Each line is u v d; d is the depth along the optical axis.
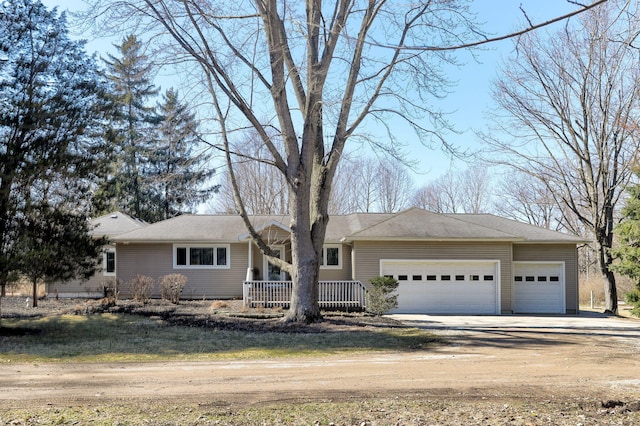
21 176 15.13
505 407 7.50
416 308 23.20
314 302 17.81
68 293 27.36
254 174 38.50
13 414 7.15
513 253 24.62
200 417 6.96
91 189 17.02
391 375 10.12
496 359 11.98
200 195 46.66
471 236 23.14
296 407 7.54
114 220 30.36
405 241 23.30
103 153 17.19
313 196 18.03
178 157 39.66
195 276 25.75
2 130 15.45
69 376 10.06
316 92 16.83
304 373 10.35
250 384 9.29
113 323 17.83
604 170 25.92
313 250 17.81
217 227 26.83
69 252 15.99
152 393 8.57
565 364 11.33
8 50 15.61
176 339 14.78
